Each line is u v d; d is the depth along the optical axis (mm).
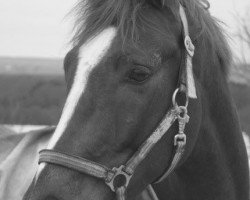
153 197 3643
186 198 3580
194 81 3188
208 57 3336
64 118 2857
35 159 3898
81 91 2863
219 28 3479
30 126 9945
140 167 2998
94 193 2859
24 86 13555
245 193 3719
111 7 2996
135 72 2889
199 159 3438
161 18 3088
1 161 4133
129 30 2939
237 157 3602
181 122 3064
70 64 2980
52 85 13773
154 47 2961
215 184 3527
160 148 3045
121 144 2914
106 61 2889
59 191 2752
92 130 2842
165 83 3027
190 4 3279
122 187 2936
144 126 2975
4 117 11461
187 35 3145
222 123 3494
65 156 2791
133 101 2896
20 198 3670
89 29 3016
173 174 3523
